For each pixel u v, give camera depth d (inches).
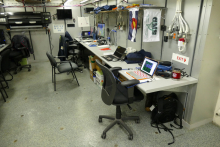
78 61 203.9
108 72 62.4
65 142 73.2
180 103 80.0
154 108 85.0
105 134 74.9
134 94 75.3
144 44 108.9
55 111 98.2
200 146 69.7
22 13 181.8
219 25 66.1
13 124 86.0
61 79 150.6
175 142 72.2
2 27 186.4
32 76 159.8
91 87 132.4
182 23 72.9
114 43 159.6
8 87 132.6
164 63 83.5
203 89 75.5
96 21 203.3
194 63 72.2
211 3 60.8
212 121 86.7
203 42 66.3
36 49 208.7
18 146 71.1
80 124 85.8
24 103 108.0
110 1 158.4
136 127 82.7
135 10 86.4
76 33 222.7
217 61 73.1
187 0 70.6
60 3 200.7
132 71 85.0
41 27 200.5
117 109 79.0
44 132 79.7
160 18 83.7
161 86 66.1
